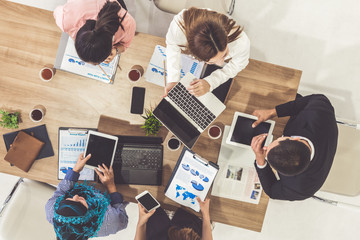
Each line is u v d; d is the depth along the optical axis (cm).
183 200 180
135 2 254
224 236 272
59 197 172
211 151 182
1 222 180
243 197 183
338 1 261
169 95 169
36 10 176
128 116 183
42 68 179
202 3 196
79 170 176
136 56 179
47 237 193
